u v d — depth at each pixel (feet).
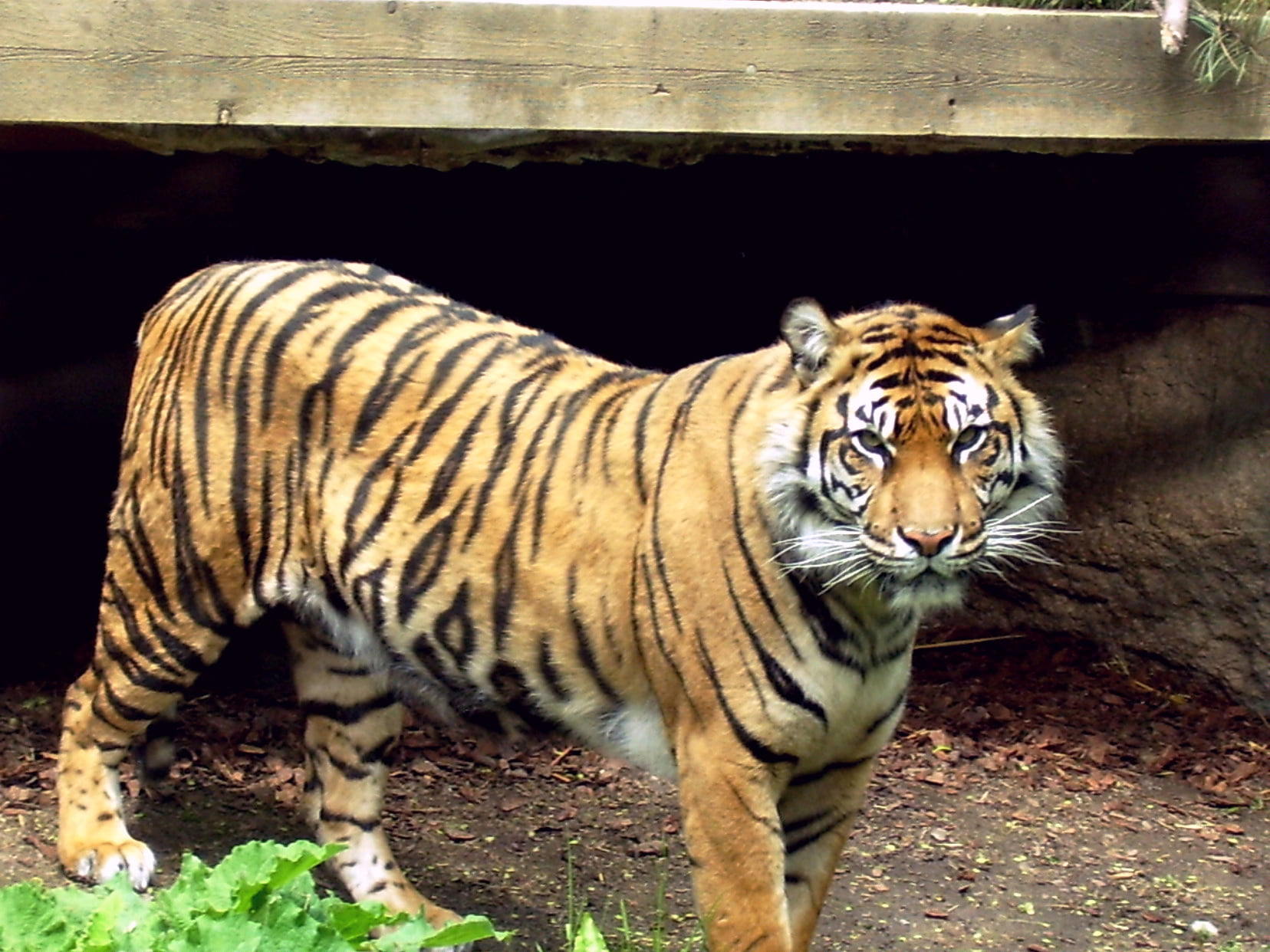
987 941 19.62
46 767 21.97
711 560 15.05
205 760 23.04
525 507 16.29
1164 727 27.43
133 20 18.90
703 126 19.75
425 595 16.75
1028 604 30.81
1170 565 28.86
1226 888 21.76
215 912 13.52
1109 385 29.84
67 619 28.73
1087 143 21.48
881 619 15.12
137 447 18.42
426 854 21.24
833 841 16.37
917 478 14.35
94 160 28.76
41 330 31.78
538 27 19.36
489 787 23.76
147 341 18.89
